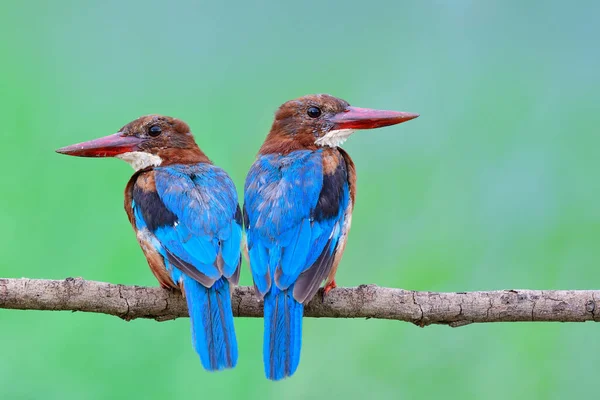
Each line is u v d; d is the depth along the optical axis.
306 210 11.46
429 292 10.84
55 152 13.09
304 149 12.31
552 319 10.62
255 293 11.24
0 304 10.62
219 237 11.29
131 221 11.99
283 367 10.68
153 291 11.12
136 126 12.45
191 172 12.04
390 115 12.43
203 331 10.77
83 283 10.81
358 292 10.95
